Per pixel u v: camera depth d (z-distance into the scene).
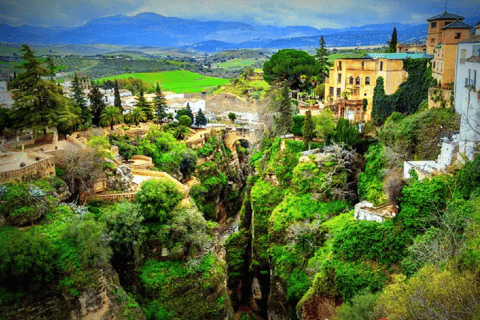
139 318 50.28
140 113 106.75
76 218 52.16
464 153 52.59
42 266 45.44
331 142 82.12
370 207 58.62
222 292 62.94
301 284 64.00
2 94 94.38
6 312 42.94
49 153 66.00
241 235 90.06
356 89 88.75
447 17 81.12
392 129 70.88
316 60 134.50
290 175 82.75
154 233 62.25
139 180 73.50
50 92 73.31
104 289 48.84
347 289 51.62
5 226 50.84
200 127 123.06
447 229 45.50
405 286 37.56
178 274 59.88
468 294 32.22
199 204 97.50
